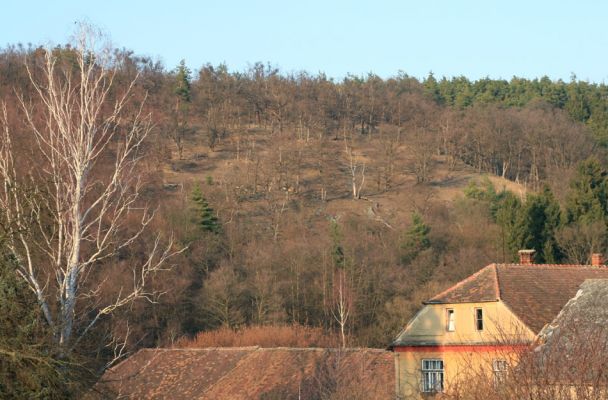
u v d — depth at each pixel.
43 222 53.19
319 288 161.25
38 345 44.56
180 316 143.00
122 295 108.88
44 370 44.50
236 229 198.62
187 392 100.31
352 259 162.75
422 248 177.75
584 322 46.66
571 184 170.75
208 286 150.12
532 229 155.75
